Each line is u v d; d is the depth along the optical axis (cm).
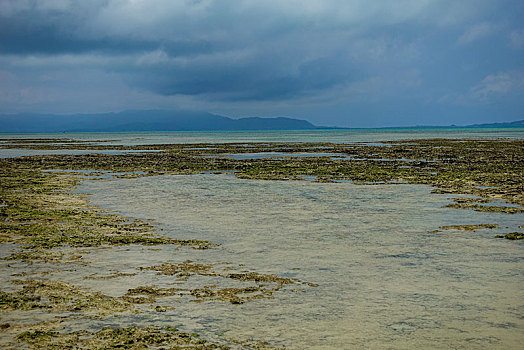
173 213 1975
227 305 938
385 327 836
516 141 9288
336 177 3269
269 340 781
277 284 1072
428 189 2639
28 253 1323
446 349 751
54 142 12112
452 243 1452
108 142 11825
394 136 15512
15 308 908
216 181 3098
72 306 921
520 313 899
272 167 4044
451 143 8638
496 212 1945
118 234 1580
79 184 2962
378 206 2120
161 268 1191
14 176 3403
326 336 798
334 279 1110
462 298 981
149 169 3969
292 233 1598
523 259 1270
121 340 771
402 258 1289
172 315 884
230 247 1412
